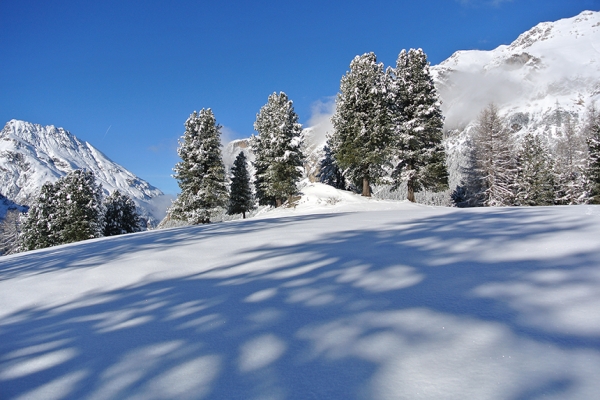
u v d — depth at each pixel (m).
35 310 3.37
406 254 4.07
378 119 24.83
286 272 3.77
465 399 1.40
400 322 2.22
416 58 26.25
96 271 4.79
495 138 31.59
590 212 6.11
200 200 29.98
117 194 47.75
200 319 2.59
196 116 30.84
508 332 1.96
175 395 1.61
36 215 38.72
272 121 31.33
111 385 1.76
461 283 2.88
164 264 4.82
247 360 1.90
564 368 1.57
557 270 2.96
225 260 4.76
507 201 30.33
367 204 23.28
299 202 27.09
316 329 2.23
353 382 1.60
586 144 30.25
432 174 25.34
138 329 2.52
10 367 2.07
